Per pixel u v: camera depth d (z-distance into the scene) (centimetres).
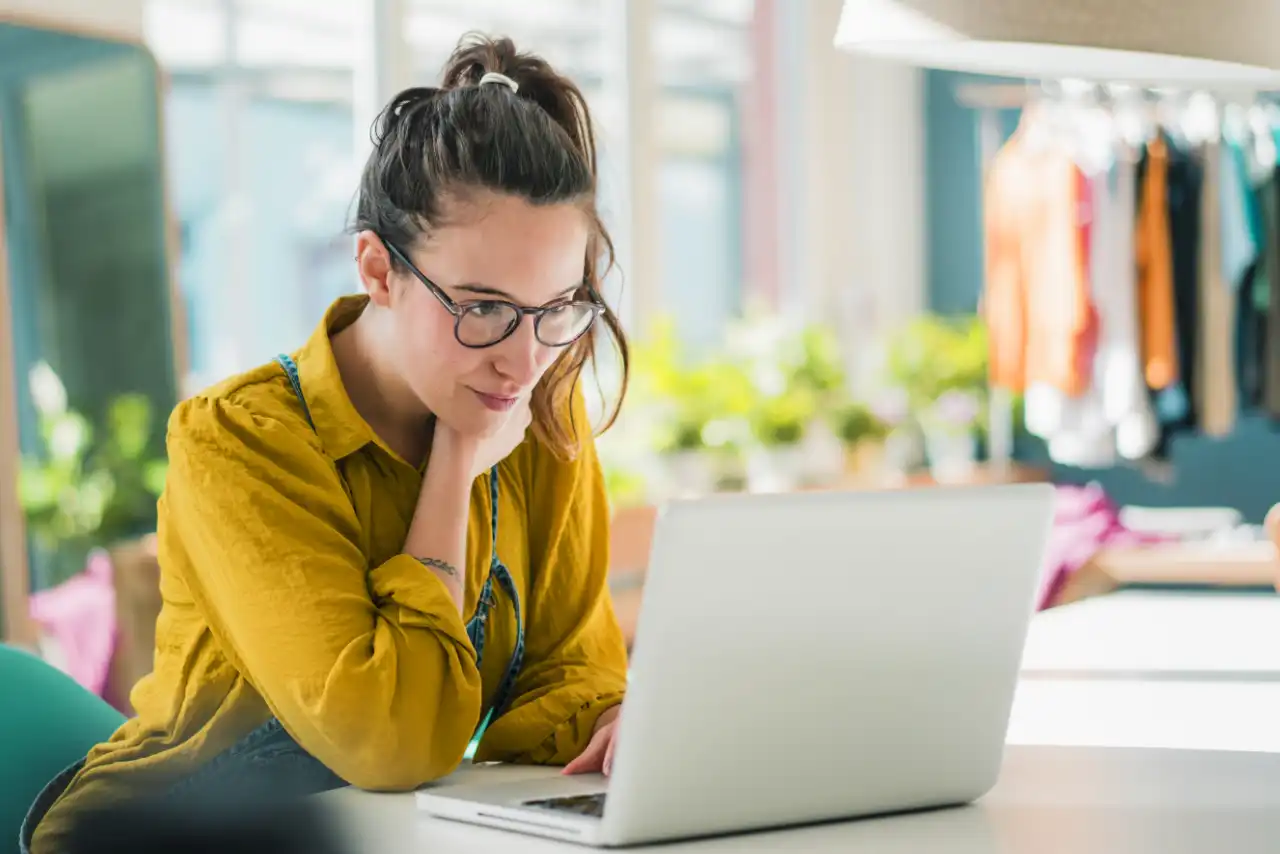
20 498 387
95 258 414
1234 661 205
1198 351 552
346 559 142
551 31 578
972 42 159
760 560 111
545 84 154
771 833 120
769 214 689
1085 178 556
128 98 426
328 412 150
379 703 134
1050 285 562
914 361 645
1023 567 125
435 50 530
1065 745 154
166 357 430
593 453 171
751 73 679
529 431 167
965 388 642
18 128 397
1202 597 277
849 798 122
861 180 716
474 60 154
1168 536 525
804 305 702
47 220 402
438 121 139
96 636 386
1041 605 422
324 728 136
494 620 161
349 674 134
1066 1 144
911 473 614
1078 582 426
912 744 124
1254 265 546
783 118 697
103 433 410
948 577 121
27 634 384
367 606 140
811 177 702
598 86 602
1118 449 556
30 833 146
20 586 384
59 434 399
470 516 159
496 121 138
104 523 405
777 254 694
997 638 126
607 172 201
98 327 413
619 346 164
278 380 153
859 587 117
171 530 151
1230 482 646
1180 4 145
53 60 407
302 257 546
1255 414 551
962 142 716
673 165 643
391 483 153
